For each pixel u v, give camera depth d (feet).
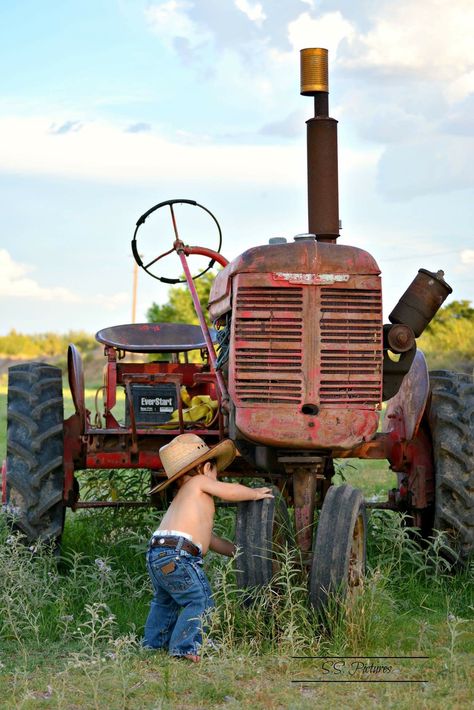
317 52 20.99
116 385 24.85
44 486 21.21
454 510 21.02
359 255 17.56
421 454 21.80
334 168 20.79
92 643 16.38
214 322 20.06
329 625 16.85
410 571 21.53
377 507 22.88
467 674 15.66
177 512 17.62
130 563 22.27
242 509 17.79
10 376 22.50
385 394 18.31
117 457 21.81
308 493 18.03
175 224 22.56
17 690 15.06
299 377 17.28
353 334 17.48
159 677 15.74
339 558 16.81
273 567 17.25
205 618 16.72
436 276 18.37
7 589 18.40
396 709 14.15
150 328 27.53
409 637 17.39
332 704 14.38
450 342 119.03
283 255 17.39
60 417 21.77
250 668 15.83
